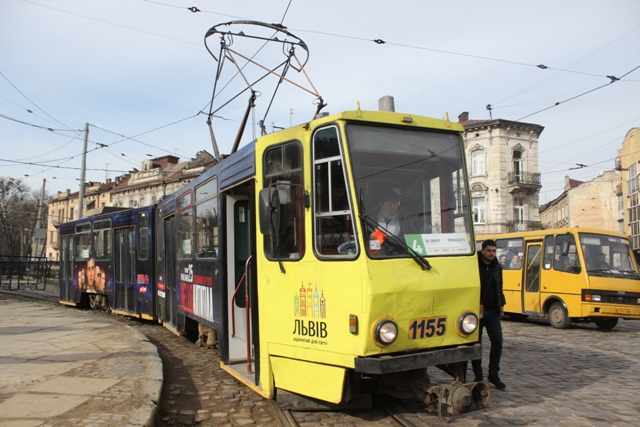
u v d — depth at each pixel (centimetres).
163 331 1255
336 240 515
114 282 1537
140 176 5375
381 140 536
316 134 541
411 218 529
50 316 1296
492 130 3928
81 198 2570
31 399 541
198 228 876
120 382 614
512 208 3916
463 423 537
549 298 1412
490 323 682
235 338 724
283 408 562
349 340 493
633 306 1286
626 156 3778
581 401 625
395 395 543
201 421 562
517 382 726
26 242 5869
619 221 4231
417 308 505
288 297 558
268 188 533
